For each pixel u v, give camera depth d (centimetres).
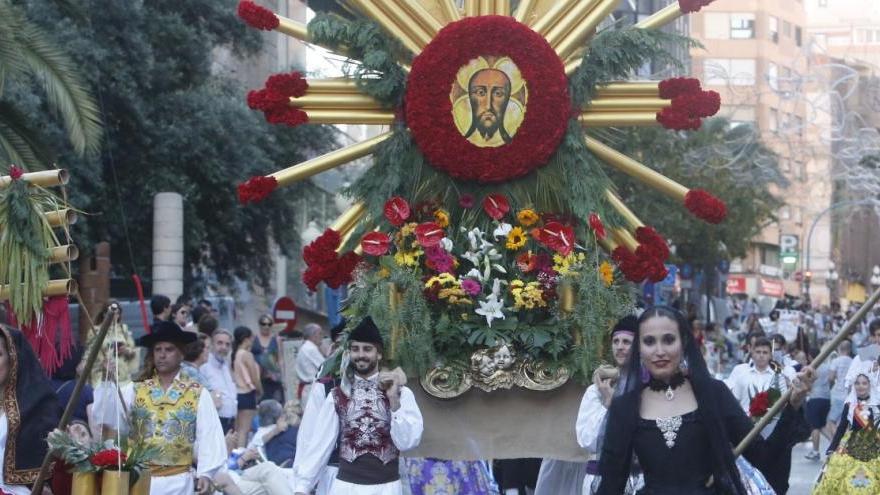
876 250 7312
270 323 1966
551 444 1015
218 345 1474
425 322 1000
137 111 2323
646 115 1027
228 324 3266
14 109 1606
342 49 1030
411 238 1020
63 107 1584
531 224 1027
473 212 1036
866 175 3606
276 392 1938
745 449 691
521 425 1017
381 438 912
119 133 2373
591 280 1004
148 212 2417
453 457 1011
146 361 956
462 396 1016
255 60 3566
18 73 1560
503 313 1021
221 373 1473
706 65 3875
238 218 2605
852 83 3497
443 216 1023
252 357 1673
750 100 3925
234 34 2594
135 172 2403
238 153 2503
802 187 4294
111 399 940
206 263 2797
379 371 930
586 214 1012
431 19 1035
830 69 3450
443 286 1008
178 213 2289
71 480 819
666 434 664
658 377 676
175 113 2428
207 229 2611
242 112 2544
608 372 923
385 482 911
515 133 1016
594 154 1035
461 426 1013
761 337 1388
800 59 3538
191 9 2505
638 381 681
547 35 1037
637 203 3534
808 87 3475
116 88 2291
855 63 3666
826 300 7488
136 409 874
